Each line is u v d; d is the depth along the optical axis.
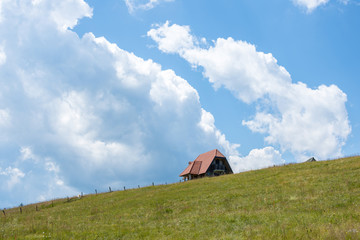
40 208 47.53
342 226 14.36
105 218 29.31
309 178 34.88
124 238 18.66
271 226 16.20
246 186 37.44
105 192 57.50
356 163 38.69
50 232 21.52
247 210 24.42
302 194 27.75
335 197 24.34
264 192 31.81
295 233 13.95
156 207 32.78
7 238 19.64
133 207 34.84
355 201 22.12
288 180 36.09
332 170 37.31
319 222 16.16
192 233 17.39
